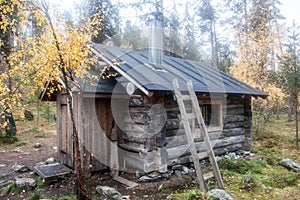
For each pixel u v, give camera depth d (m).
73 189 4.80
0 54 7.52
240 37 12.76
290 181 5.23
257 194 4.53
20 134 11.23
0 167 6.52
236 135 7.35
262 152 7.89
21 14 4.00
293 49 10.88
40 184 5.09
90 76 5.01
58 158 6.55
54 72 4.12
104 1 12.14
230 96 7.11
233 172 5.64
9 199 4.56
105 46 5.62
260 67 11.36
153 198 4.38
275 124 14.28
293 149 8.45
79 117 5.54
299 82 9.02
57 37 3.84
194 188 4.71
